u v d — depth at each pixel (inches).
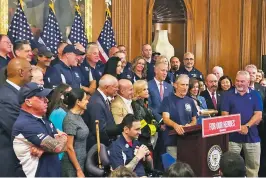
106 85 186.7
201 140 168.9
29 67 155.0
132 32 315.6
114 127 175.6
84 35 287.6
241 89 221.5
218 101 260.2
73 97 160.1
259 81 305.6
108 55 291.4
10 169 140.8
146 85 205.8
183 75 205.5
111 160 164.2
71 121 158.1
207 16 355.6
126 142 166.7
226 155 118.5
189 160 172.6
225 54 365.4
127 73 245.0
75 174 157.0
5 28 253.1
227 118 167.2
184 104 203.2
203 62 355.3
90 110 179.2
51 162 140.8
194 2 347.3
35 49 226.5
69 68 214.2
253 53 376.8
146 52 273.9
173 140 198.7
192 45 347.6
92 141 177.2
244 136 223.1
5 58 201.6
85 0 290.0
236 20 368.2
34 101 137.4
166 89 234.5
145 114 201.5
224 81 270.4
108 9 301.0
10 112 145.6
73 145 158.9
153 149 202.8
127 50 311.3
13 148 136.8
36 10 267.0
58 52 225.1
